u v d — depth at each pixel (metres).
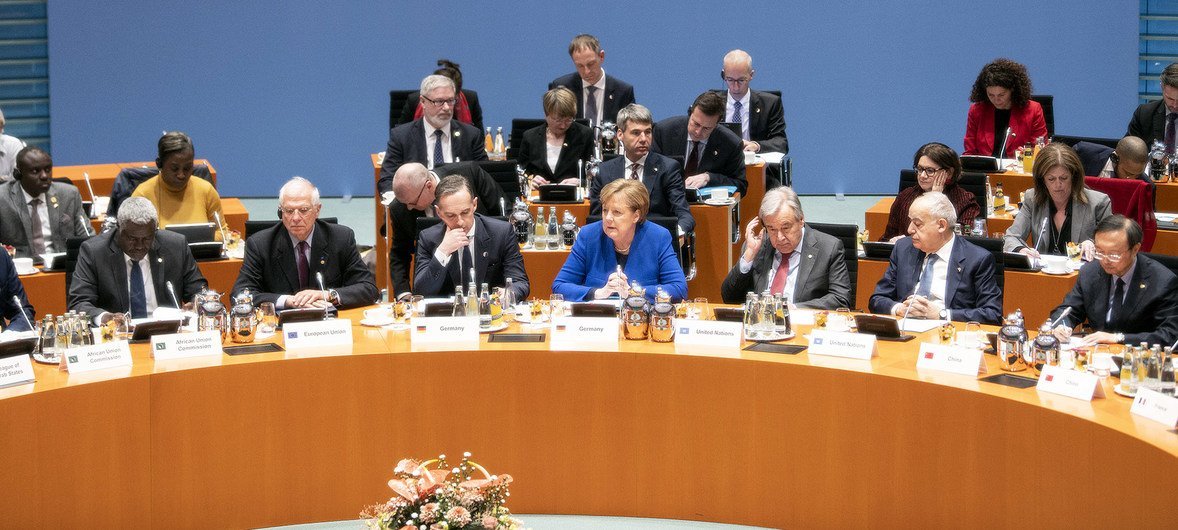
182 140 22.20
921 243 16.05
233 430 13.38
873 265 20.27
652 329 14.16
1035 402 11.47
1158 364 11.55
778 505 13.38
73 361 12.95
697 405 13.57
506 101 38.75
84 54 38.03
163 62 38.28
